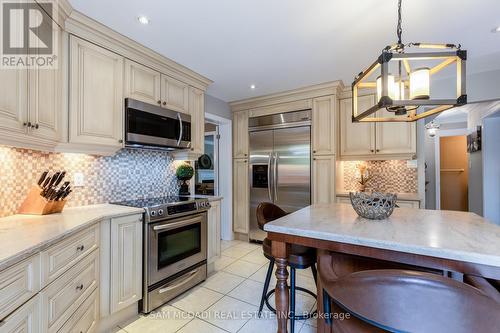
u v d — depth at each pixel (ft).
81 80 6.07
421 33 6.66
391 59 4.14
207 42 7.18
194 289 8.11
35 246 3.51
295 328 6.07
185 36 6.84
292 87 11.26
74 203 6.90
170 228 7.31
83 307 4.93
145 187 8.95
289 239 4.56
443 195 19.21
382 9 5.69
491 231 4.09
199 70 9.21
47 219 5.20
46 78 5.21
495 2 5.41
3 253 3.16
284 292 4.75
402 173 11.51
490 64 8.48
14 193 5.59
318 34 6.76
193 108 9.57
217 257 9.58
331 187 10.85
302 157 11.60
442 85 9.78
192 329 6.07
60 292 4.17
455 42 7.09
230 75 9.75
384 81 4.15
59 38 5.63
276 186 12.26
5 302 3.02
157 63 8.00
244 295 7.72
